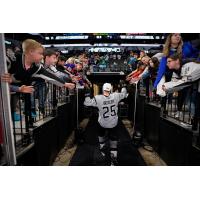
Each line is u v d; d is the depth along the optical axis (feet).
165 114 11.07
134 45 22.30
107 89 11.13
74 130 16.33
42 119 10.13
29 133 7.37
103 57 23.07
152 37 21.65
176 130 9.23
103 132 11.94
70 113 16.56
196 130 7.74
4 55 4.65
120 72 20.86
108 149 13.51
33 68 7.72
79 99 20.79
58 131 12.42
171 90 7.98
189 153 7.88
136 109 18.79
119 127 19.88
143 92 17.98
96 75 21.21
